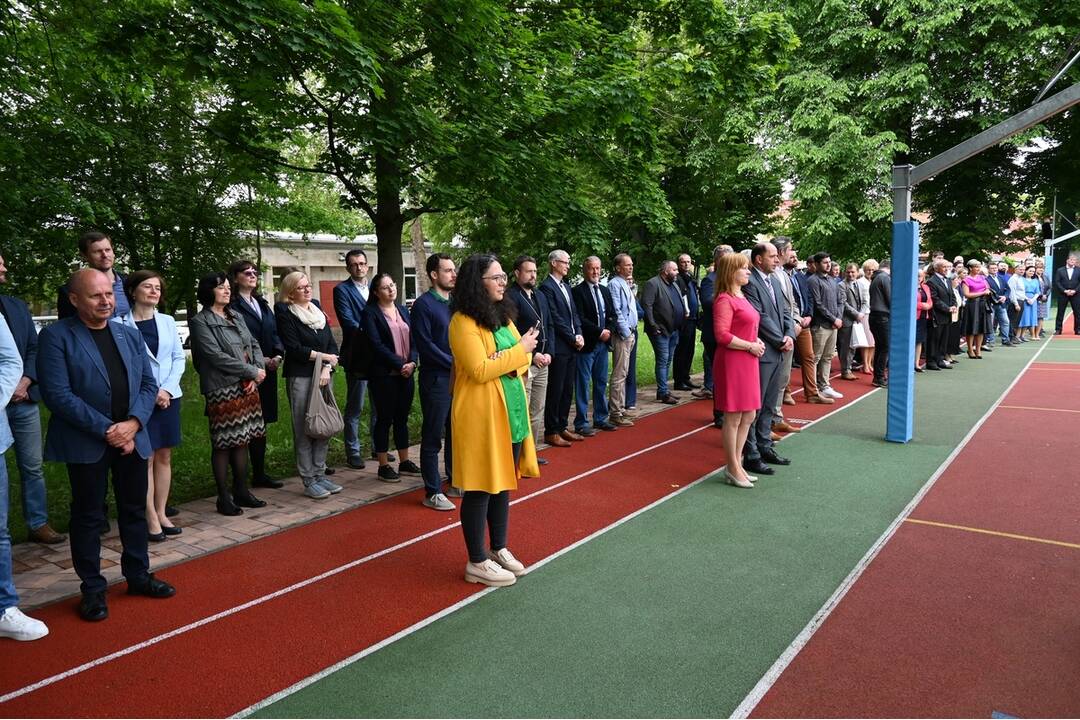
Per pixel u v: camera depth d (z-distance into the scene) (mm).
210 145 12891
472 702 2855
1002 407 8805
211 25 7016
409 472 6508
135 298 4699
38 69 10398
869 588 3846
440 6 7895
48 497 6039
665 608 3662
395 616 3650
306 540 4801
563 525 4969
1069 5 18234
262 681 3061
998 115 20016
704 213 24500
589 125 10195
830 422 8250
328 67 7359
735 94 12133
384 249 10391
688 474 6234
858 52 19969
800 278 9062
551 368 7227
